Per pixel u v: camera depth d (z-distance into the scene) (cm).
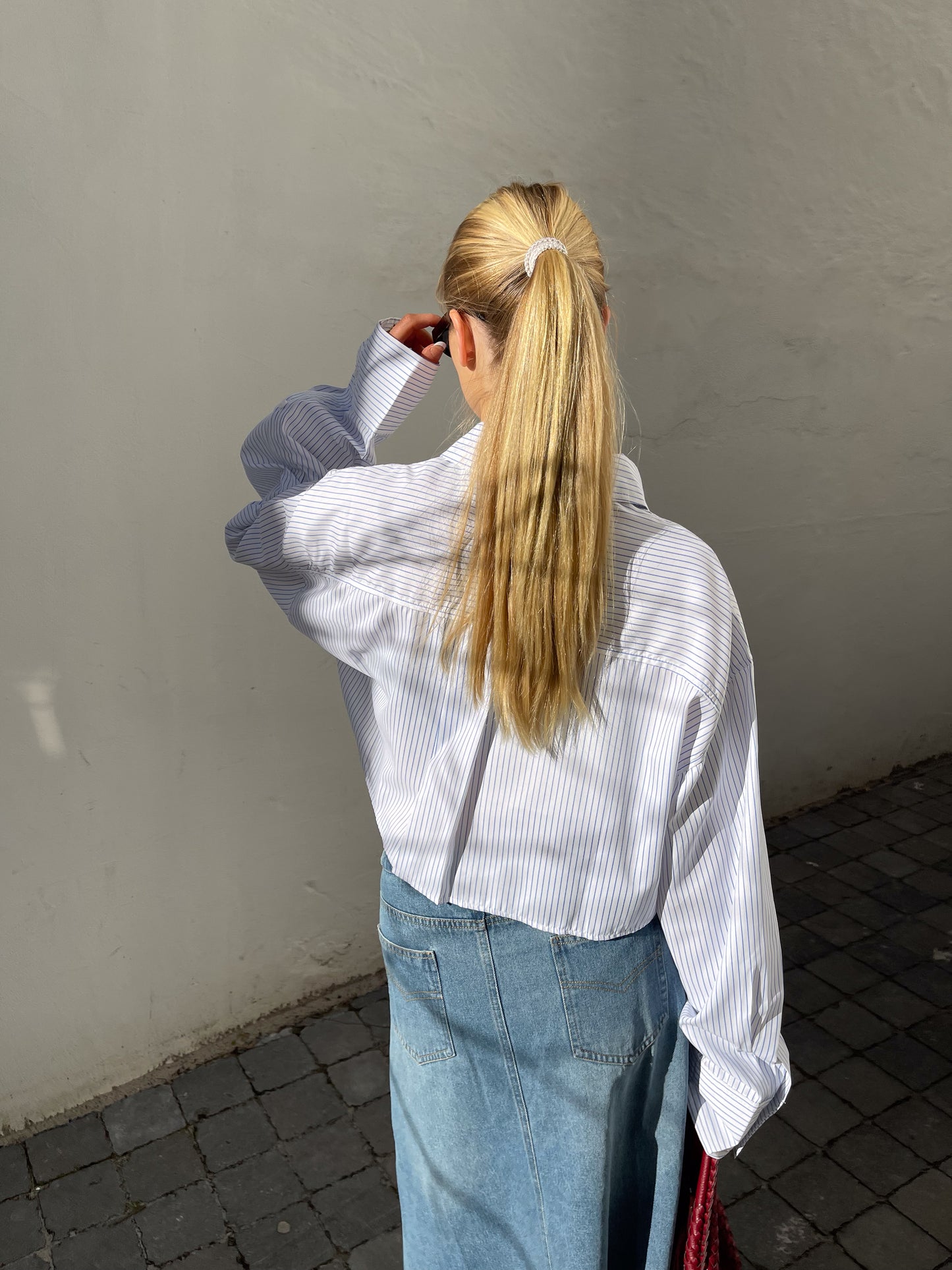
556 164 261
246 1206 218
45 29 187
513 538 90
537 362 86
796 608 360
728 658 98
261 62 210
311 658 251
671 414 308
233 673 240
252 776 250
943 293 360
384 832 112
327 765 262
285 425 120
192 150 206
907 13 318
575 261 93
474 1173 115
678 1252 123
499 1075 110
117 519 217
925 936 312
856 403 351
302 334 230
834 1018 276
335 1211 217
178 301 213
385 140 230
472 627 96
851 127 319
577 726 98
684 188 289
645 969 109
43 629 213
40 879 226
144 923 245
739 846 103
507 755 101
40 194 193
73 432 207
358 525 103
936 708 418
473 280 97
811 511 352
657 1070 113
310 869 268
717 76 284
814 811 388
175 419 218
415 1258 125
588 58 258
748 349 319
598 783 100
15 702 213
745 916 104
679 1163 117
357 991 284
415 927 110
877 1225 211
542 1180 112
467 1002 109
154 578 224
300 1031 270
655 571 98
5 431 200
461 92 239
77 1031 242
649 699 98
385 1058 261
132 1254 207
